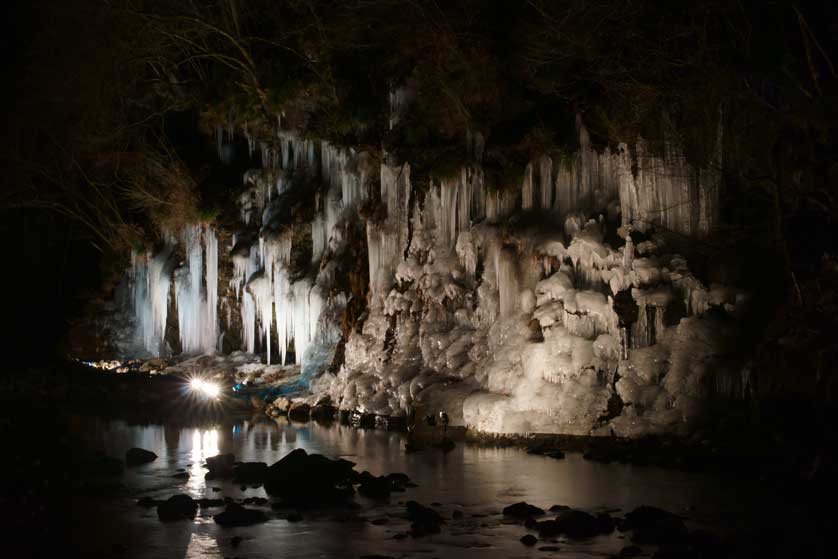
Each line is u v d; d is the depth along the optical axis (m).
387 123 19.97
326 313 21.75
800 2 14.67
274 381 22.70
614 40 16.12
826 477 9.26
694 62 14.99
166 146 27.95
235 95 23.44
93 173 28.92
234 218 26.03
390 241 18.91
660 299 12.98
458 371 15.88
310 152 24.61
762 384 11.14
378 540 7.39
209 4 22.81
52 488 9.77
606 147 15.74
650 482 9.80
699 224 14.05
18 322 29.77
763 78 14.86
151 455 11.98
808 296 11.25
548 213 16.11
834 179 11.87
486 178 17.03
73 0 25.73
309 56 20.77
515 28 17.11
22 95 27.86
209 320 26.39
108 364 26.97
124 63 25.19
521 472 10.61
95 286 30.89
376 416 16.62
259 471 10.33
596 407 13.13
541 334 14.53
